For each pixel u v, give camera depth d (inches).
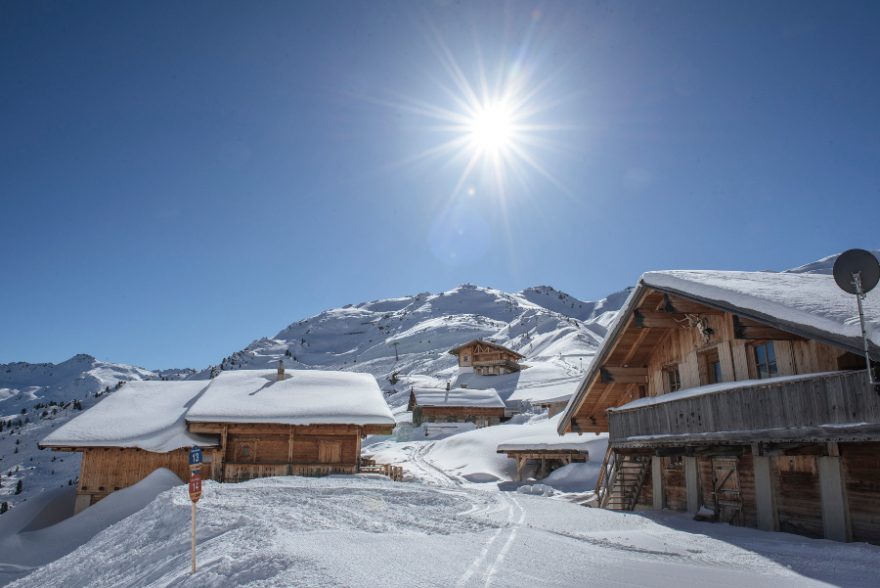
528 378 3595.0
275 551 305.0
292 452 1023.6
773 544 390.9
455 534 389.1
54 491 968.3
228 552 343.9
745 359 570.6
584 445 1264.8
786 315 420.8
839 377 410.0
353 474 1012.5
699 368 651.5
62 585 466.6
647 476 788.0
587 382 788.6
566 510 589.0
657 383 744.3
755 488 535.5
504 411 2399.1
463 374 3806.6
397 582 250.2
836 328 382.6
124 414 1050.7
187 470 981.2
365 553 309.4
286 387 1140.5
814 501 470.3
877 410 376.5
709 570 297.7
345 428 1043.9
